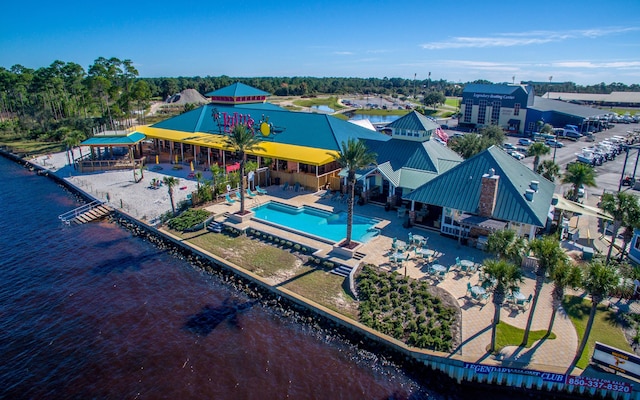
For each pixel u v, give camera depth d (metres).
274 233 45.72
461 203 42.16
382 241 43.22
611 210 36.84
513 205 39.69
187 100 182.75
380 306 32.75
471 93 130.00
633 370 25.03
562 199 46.53
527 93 120.00
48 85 125.94
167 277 40.38
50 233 50.62
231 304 35.75
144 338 31.61
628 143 103.88
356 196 56.09
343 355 29.56
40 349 30.58
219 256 42.03
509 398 26.19
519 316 30.88
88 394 26.56
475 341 28.36
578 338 28.61
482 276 27.09
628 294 32.81
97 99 132.62
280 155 62.09
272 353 29.91
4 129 120.25
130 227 51.38
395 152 56.47
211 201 55.12
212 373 28.12
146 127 84.62
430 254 38.66
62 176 71.69
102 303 36.12
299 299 34.34
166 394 26.47
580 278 24.89
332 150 62.34
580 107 131.38
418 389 26.78
